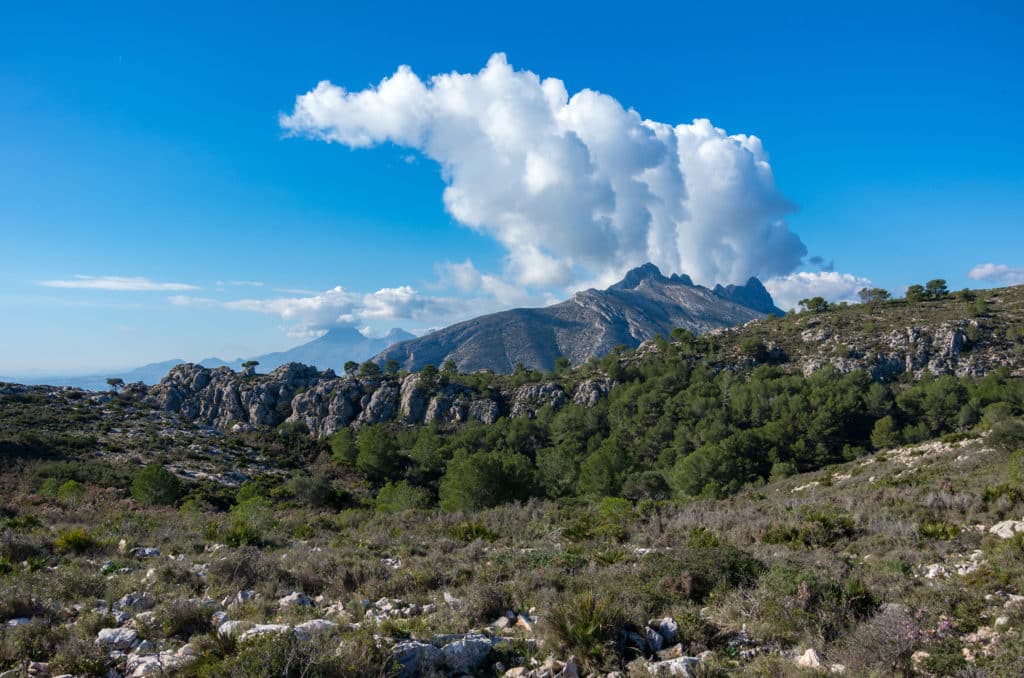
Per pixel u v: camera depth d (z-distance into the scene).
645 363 136.88
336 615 9.61
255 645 7.08
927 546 13.98
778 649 8.42
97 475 42.38
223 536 19.56
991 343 110.44
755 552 14.35
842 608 9.45
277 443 72.50
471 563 14.43
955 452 35.06
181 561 14.56
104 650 7.90
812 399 90.75
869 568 12.52
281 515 35.62
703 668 7.59
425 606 10.66
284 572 12.72
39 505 29.58
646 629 8.73
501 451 92.69
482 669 7.85
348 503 47.19
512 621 9.70
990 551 12.03
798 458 80.94
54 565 14.09
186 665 7.26
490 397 130.12
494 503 41.78
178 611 9.20
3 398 63.41
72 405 66.81
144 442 56.84
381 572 13.12
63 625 8.95
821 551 14.65
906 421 88.81
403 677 7.22
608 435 103.19
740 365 128.88
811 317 155.12
